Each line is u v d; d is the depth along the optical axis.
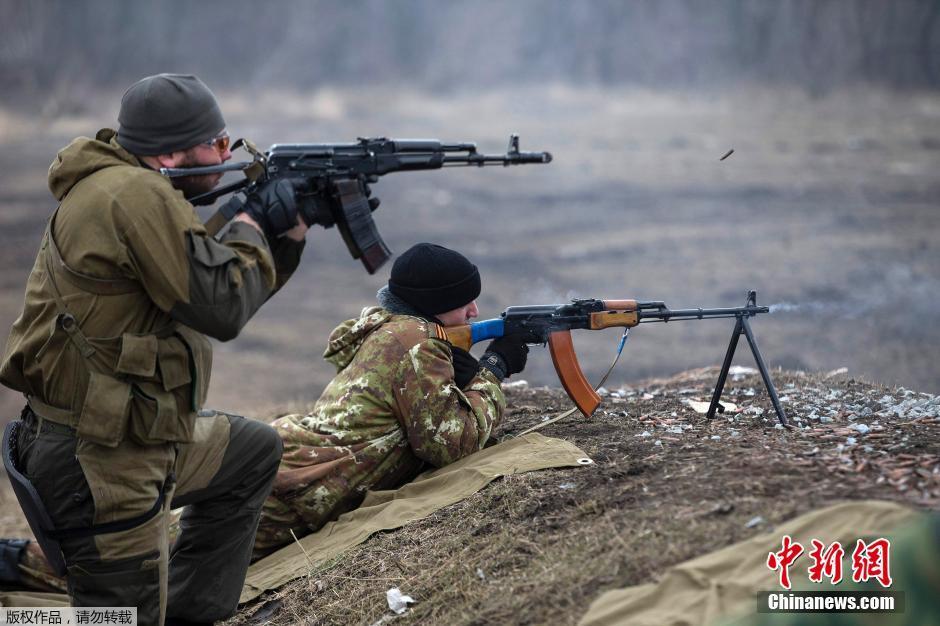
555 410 11.12
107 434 6.53
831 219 53.31
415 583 7.86
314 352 36.94
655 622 6.38
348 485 9.29
